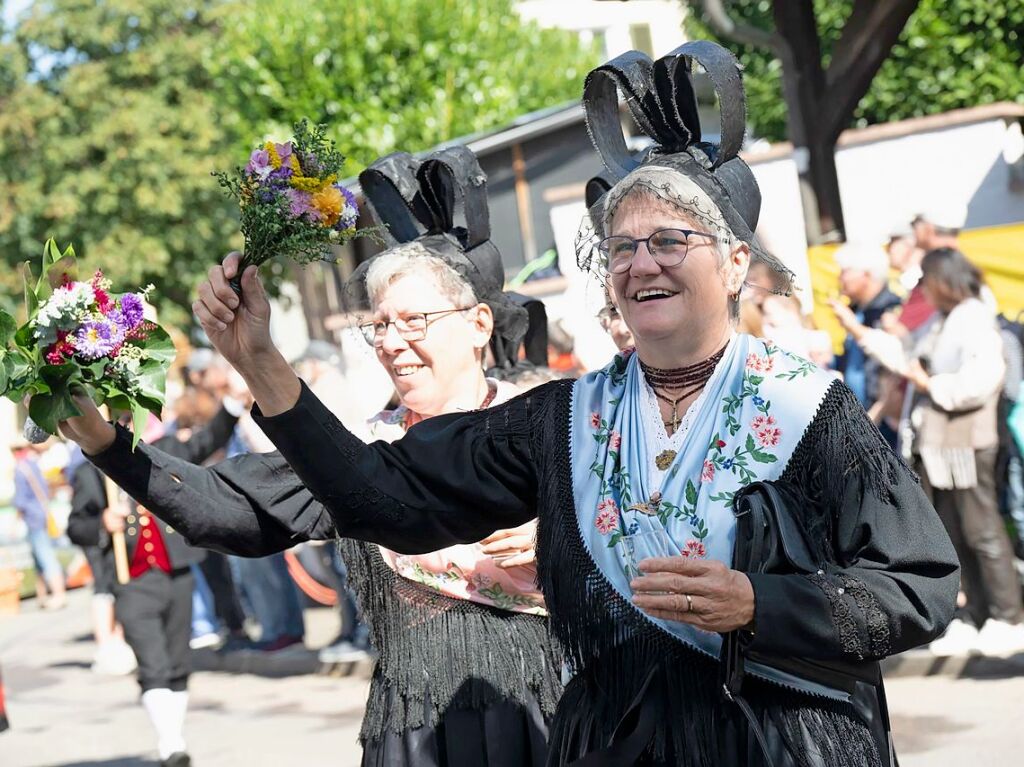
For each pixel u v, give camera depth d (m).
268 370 2.41
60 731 8.18
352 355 8.82
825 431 2.30
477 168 3.64
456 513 2.52
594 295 2.66
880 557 2.26
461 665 3.29
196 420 7.93
